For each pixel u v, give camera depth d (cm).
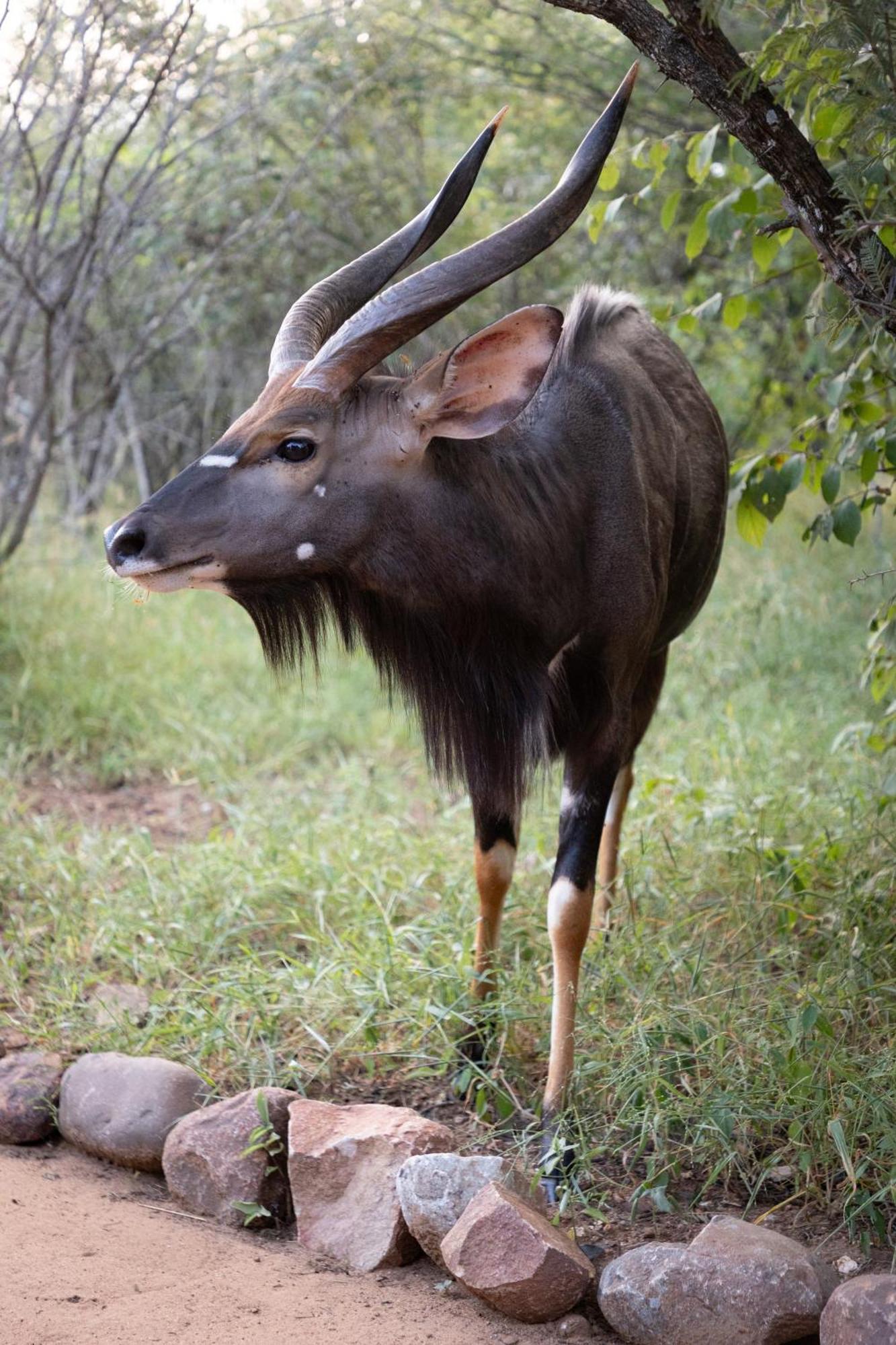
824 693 629
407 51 845
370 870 466
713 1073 331
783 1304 263
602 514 342
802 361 694
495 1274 277
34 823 530
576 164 302
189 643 720
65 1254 296
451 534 318
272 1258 304
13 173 675
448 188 323
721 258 843
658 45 308
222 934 434
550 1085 331
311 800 561
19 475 745
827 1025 324
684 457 391
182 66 650
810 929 400
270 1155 321
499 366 308
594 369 357
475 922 421
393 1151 309
